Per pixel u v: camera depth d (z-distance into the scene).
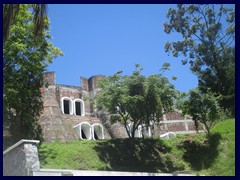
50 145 26.92
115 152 26.67
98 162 24.73
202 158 26.30
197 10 39.31
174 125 50.38
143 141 28.62
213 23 38.81
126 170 24.81
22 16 27.05
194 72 38.91
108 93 28.70
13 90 24.70
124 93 27.89
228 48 37.62
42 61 28.02
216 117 27.97
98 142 27.89
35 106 27.31
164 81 28.69
